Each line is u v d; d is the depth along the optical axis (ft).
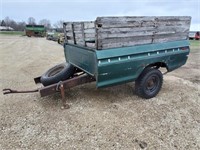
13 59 34.42
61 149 9.74
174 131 11.29
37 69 26.07
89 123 11.82
